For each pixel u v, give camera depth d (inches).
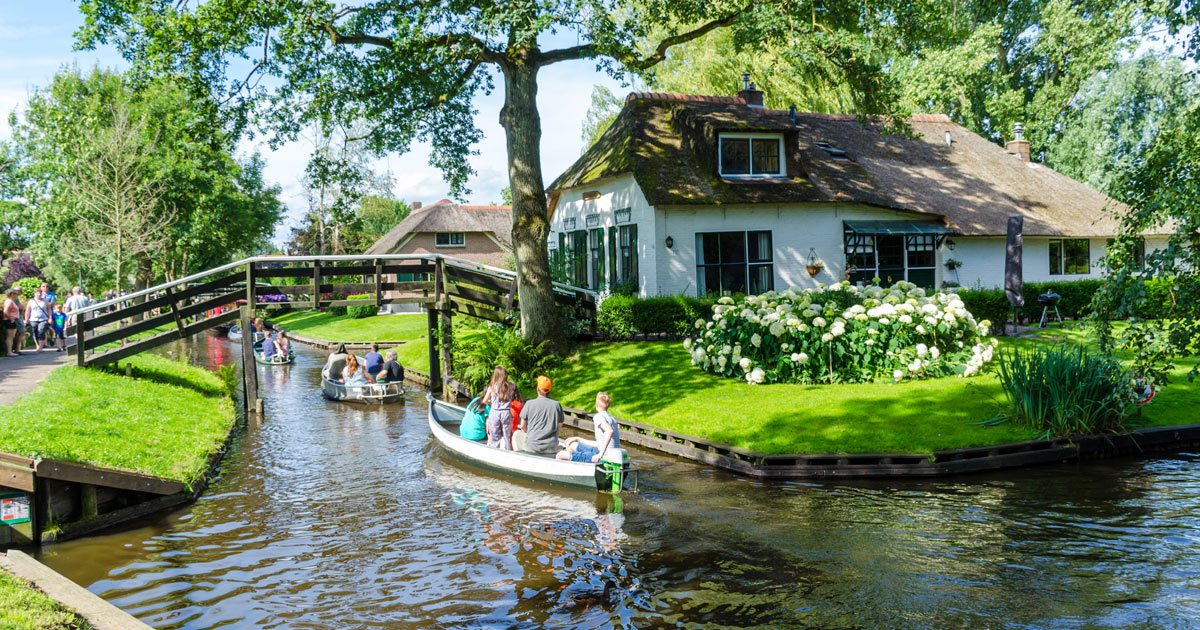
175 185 1614.2
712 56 1279.5
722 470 477.1
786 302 685.3
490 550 356.5
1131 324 329.4
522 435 501.4
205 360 1188.5
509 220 2225.6
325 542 371.6
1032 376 502.3
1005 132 1656.0
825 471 451.8
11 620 228.5
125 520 405.4
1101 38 1545.3
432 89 730.2
